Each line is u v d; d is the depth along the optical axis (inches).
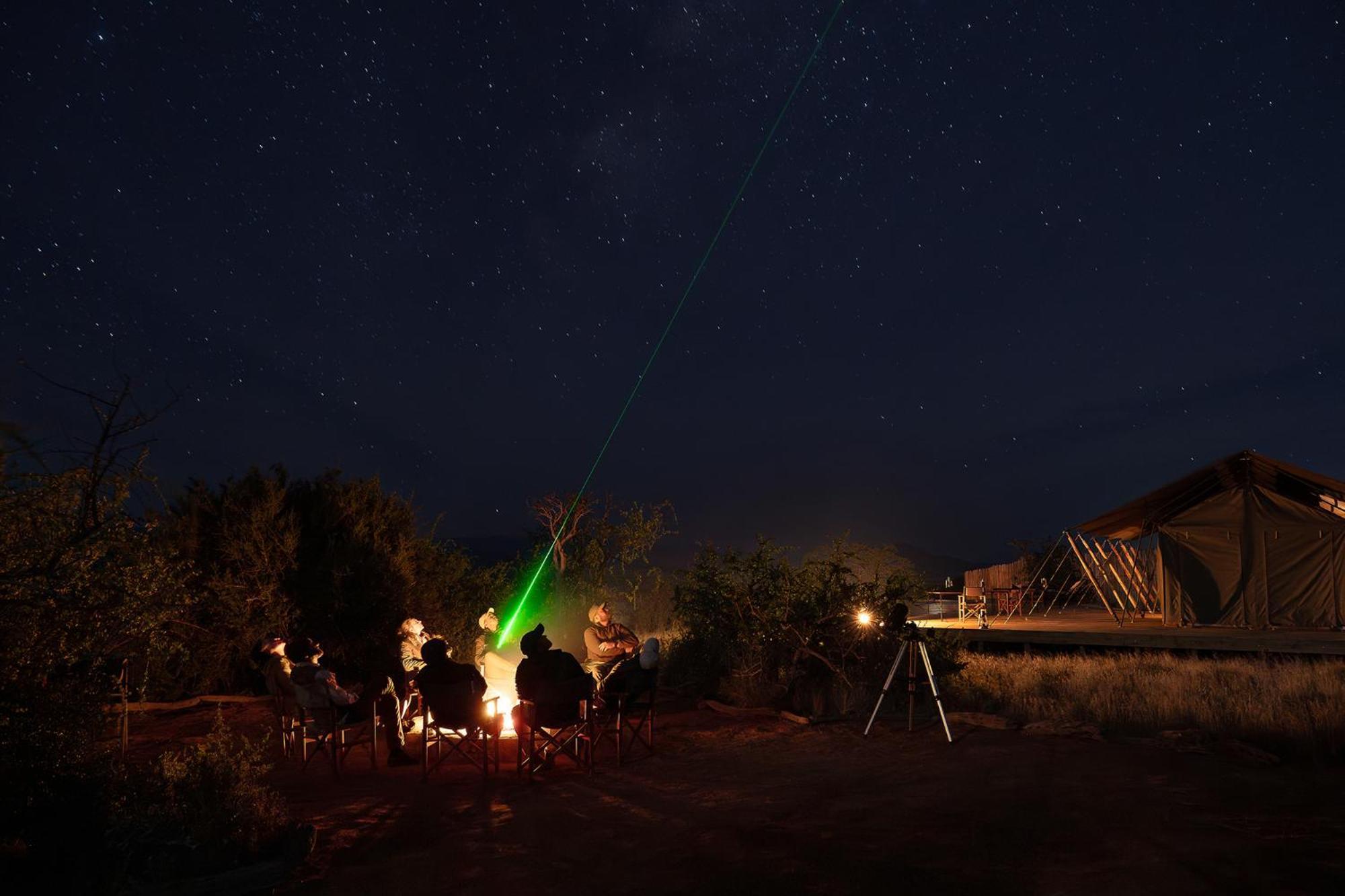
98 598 207.5
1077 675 454.3
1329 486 709.3
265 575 456.8
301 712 297.4
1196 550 778.2
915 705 391.9
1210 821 212.8
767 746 325.4
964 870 184.5
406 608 487.8
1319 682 410.6
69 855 187.3
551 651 284.4
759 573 457.7
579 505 680.4
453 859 200.4
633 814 235.3
